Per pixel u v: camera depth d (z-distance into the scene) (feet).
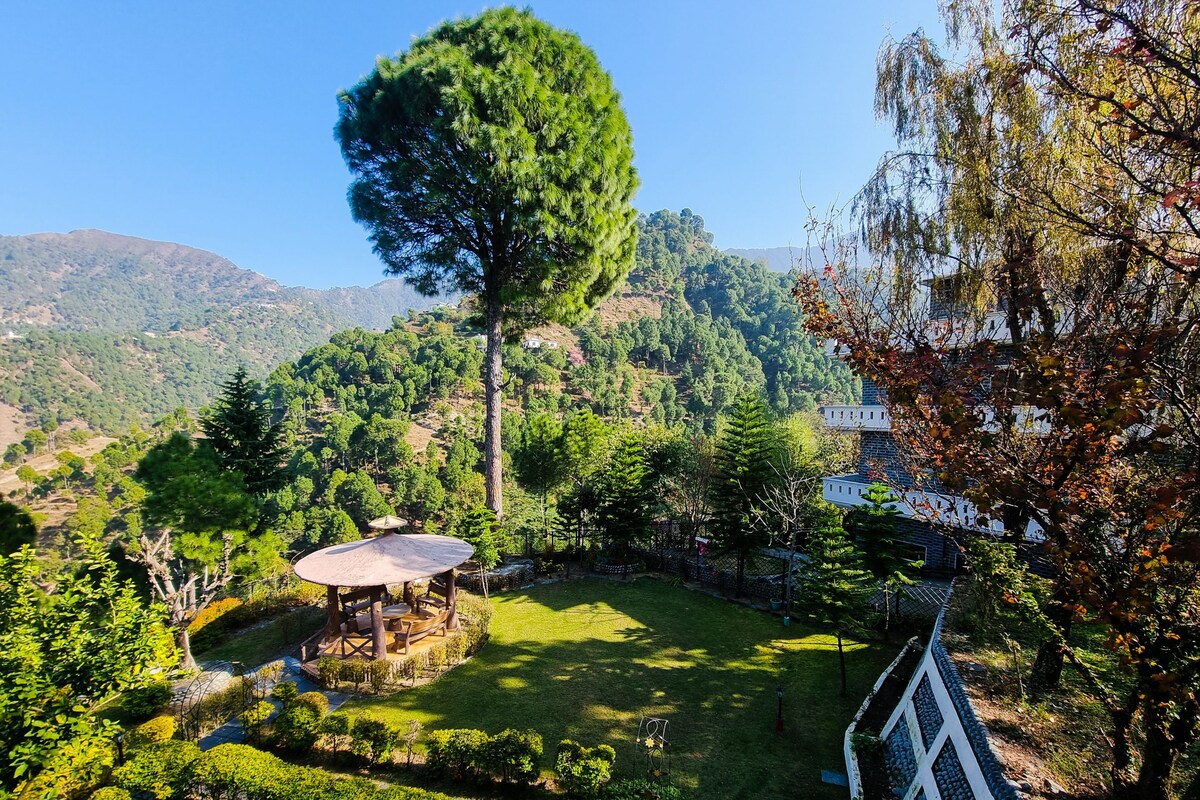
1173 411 17.30
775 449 88.69
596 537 90.99
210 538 49.14
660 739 36.29
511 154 64.54
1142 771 19.43
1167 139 14.82
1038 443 19.07
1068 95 19.08
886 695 43.73
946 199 32.81
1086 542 16.48
